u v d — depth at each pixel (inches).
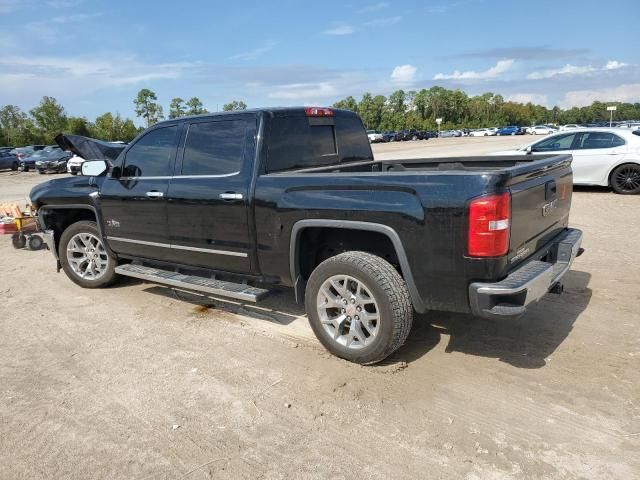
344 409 129.6
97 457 114.6
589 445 112.2
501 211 124.6
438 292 135.3
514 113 5113.2
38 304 218.8
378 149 1646.2
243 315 195.9
